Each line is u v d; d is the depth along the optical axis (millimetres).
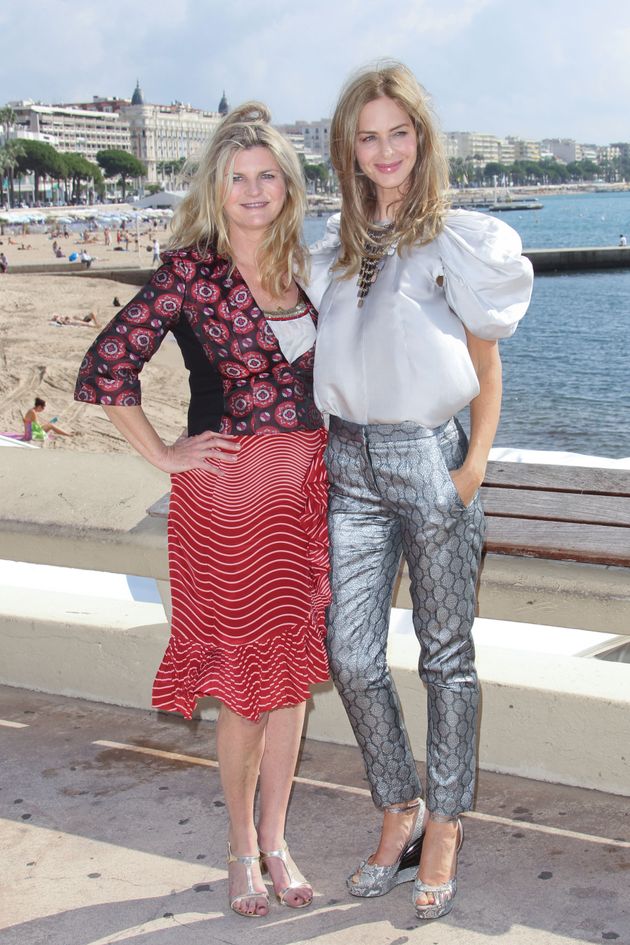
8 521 3406
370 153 2279
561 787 2854
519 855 2555
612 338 33500
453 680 2377
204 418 2398
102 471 3672
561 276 54781
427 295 2254
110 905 2430
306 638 2416
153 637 3328
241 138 2314
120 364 2318
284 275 2354
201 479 2383
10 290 43031
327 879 2533
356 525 2365
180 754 3135
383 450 2271
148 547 3207
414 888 2373
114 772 3041
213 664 2398
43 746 3199
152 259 59969
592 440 20141
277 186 2328
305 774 3018
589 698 2771
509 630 3885
